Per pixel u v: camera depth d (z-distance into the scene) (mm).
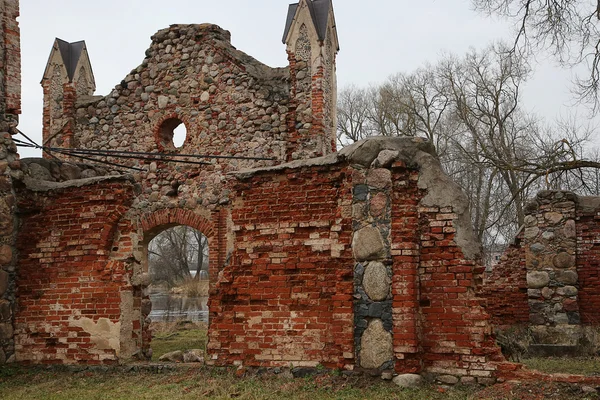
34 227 10273
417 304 7816
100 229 9797
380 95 35594
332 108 18141
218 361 8727
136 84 19000
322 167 8555
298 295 8422
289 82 17484
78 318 9727
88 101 19484
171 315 28547
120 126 19000
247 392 7629
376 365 7711
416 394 7238
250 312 8648
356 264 8023
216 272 17344
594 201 13586
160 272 58781
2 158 10266
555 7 14430
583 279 13469
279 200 8734
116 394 8016
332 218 8414
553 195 13547
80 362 9602
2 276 10008
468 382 7523
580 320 13211
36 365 9820
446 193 7984
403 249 7824
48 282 10016
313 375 8055
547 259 13406
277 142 17281
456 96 28797
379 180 8078
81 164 12047
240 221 8906
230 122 17859
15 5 10859
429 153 8203
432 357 7730
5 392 8461
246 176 8953
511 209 30828
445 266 7840
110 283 9617
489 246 38094
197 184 17938
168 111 18547
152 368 9156
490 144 27297
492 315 15023
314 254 8438
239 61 17938
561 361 11203
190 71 18484
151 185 18406
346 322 7949
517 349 12078
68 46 20188
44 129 19703
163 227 18562
